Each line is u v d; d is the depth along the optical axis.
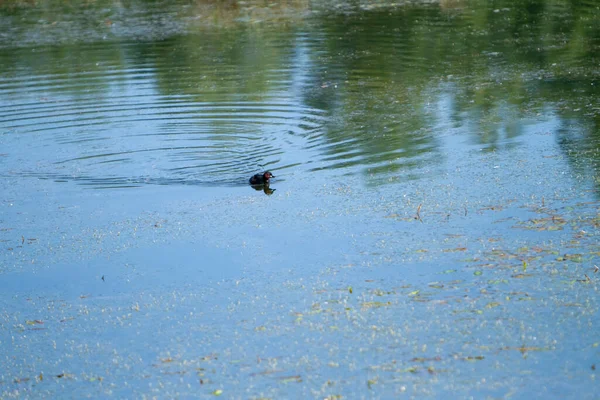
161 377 13.46
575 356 13.20
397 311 14.91
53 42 41.53
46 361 14.35
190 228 19.34
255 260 17.48
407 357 13.46
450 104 28.02
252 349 14.05
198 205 20.73
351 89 30.77
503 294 15.26
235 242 18.42
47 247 18.89
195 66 35.56
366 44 37.81
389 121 26.67
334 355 13.66
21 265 18.11
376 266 16.75
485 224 18.28
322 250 17.67
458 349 13.59
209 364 13.72
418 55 35.28
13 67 36.91
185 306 15.82
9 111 30.17
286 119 27.83
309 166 23.11
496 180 20.80
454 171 21.66
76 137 27.02
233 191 21.56
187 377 13.38
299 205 20.25
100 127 27.95
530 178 20.72
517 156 22.42
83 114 29.53
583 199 19.16
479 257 16.78
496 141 23.89
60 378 13.77
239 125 27.52
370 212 19.45
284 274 16.75
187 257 17.89
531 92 28.73
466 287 15.61
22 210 21.09
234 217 19.80
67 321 15.66
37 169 24.12
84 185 22.67
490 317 14.49
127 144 26.12
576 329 13.95
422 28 40.47
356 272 16.56
